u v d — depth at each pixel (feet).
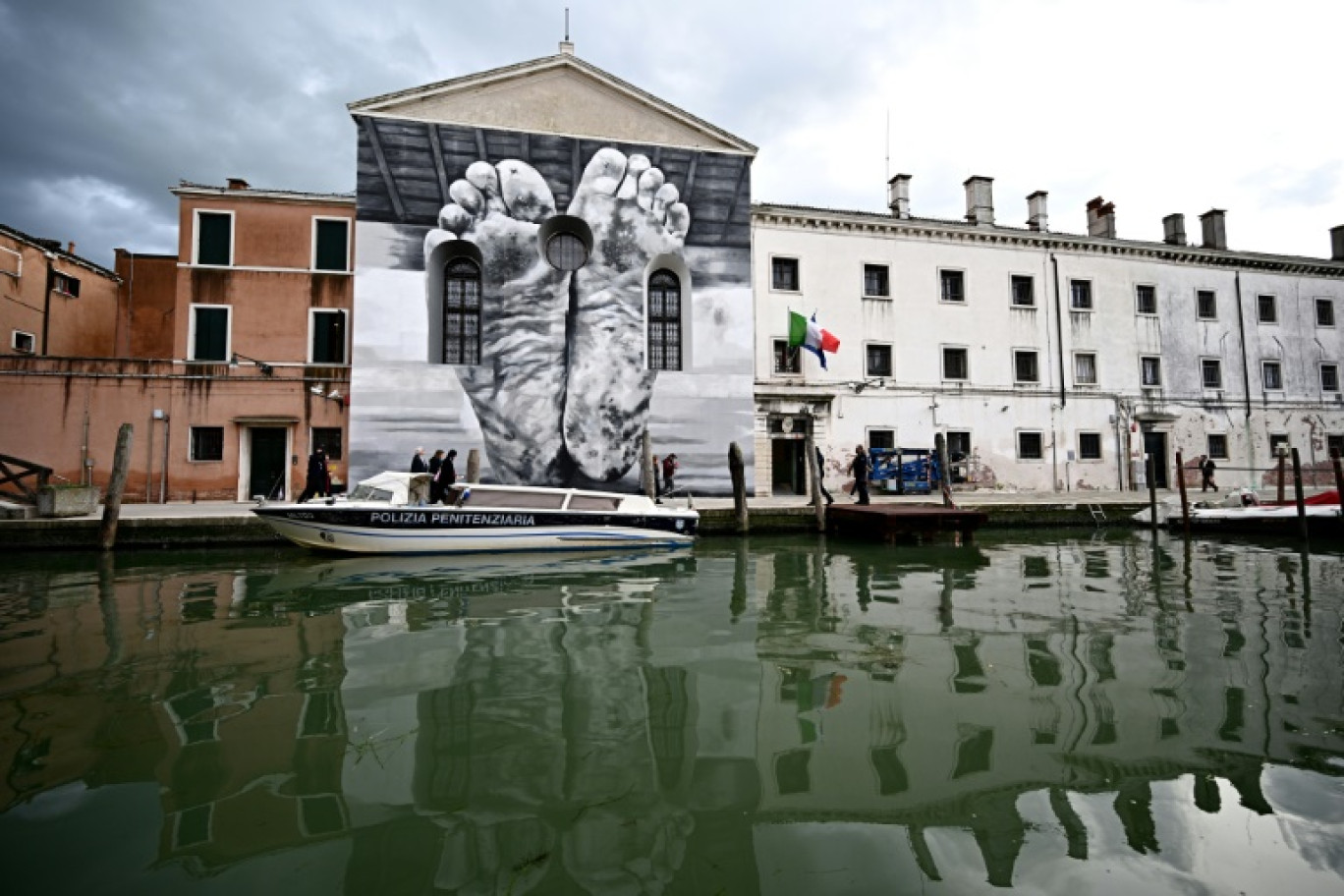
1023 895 7.72
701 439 61.26
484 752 11.76
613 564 33.42
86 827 9.22
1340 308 84.48
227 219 59.31
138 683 15.52
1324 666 16.48
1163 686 15.05
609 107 61.87
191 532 38.42
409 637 19.62
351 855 8.60
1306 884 7.91
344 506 34.47
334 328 59.88
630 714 13.53
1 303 61.11
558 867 8.37
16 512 38.96
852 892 7.84
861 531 45.32
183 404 55.57
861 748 11.87
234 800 10.03
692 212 62.69
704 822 9.42
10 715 13.50
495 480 57.06
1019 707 13.79
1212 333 79.87
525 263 58.95
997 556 36.63
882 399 69.82
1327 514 42.63
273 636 19.76
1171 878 8.04
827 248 69.72
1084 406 75.25
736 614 22.54
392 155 57.21
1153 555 36.94
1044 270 75.51
